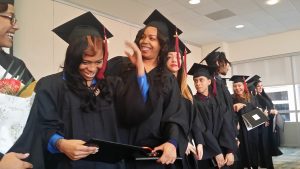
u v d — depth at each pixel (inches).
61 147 44.1
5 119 38.1
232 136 101.3
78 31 53.7
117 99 54.0
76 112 48.4
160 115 57.5
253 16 244.2
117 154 48.3
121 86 54.9
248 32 296.0
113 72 61.6
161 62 62.9
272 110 207.2
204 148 89.2
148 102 55.5
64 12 192.1
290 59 304.2
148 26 65.2
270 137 202.8
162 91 58.5
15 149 39.1
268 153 187.2
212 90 108.7
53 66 182.1
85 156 43.7
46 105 47.1
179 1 202.2
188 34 294.7
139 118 54.3
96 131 48.9
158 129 56.9
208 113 99.0
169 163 54.0
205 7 216.4
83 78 49.8
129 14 223.3
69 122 48.1
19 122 39.6
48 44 180.4
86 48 47.6
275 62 313.9
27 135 41.3
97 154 46.4
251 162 167.3
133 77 54.5
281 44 306.7
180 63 77.7
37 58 173.3
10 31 48.7
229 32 292.4
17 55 161.8
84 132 47.9
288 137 305.4
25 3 169.3
